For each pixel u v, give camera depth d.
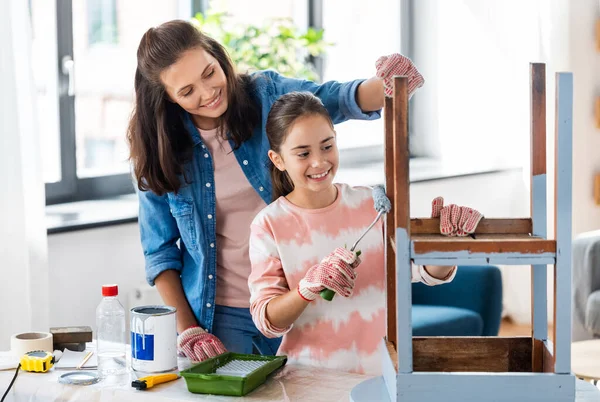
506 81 4.89
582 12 4.77
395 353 1.56
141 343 1.81
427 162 5.00
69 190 3.63
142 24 3.90
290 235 1.90
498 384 1.41
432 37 4.99
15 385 1.77
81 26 3.66
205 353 1.90
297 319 1.89
